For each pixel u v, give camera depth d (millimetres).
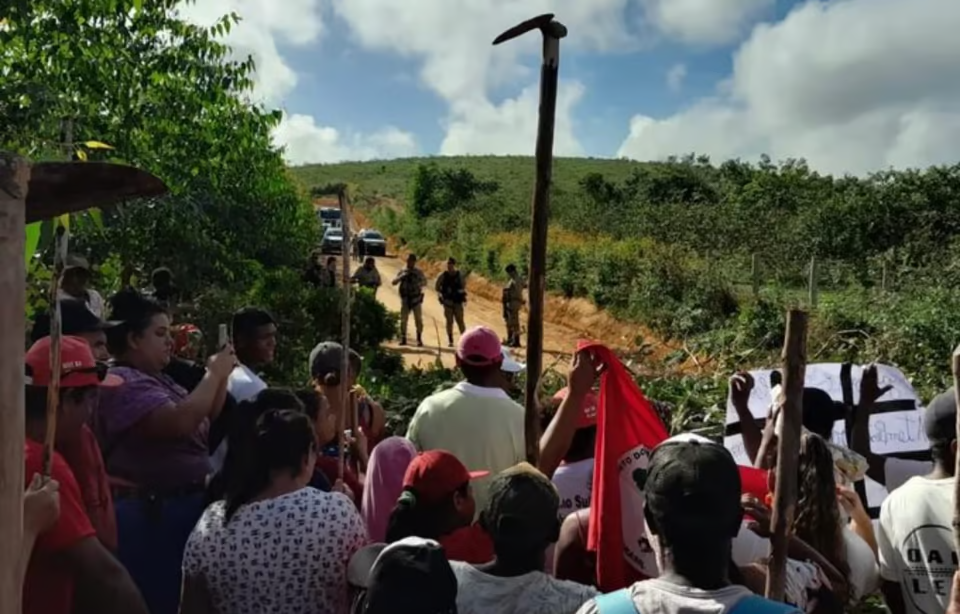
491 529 2512
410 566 2293
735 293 20531
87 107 8586
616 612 1994
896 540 2969
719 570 2012
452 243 42594
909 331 12898
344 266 3430
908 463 4328
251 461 2848
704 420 7840
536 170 3148
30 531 2057
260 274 14844
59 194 1674
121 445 3604
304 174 90188
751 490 3223
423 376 9859
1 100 6418
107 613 2559
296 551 2742
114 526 3195
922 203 26328
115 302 3953
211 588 2801
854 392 4637
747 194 33688
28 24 7695
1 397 1471
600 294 24938
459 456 4035
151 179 1708
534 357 3232
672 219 28000
